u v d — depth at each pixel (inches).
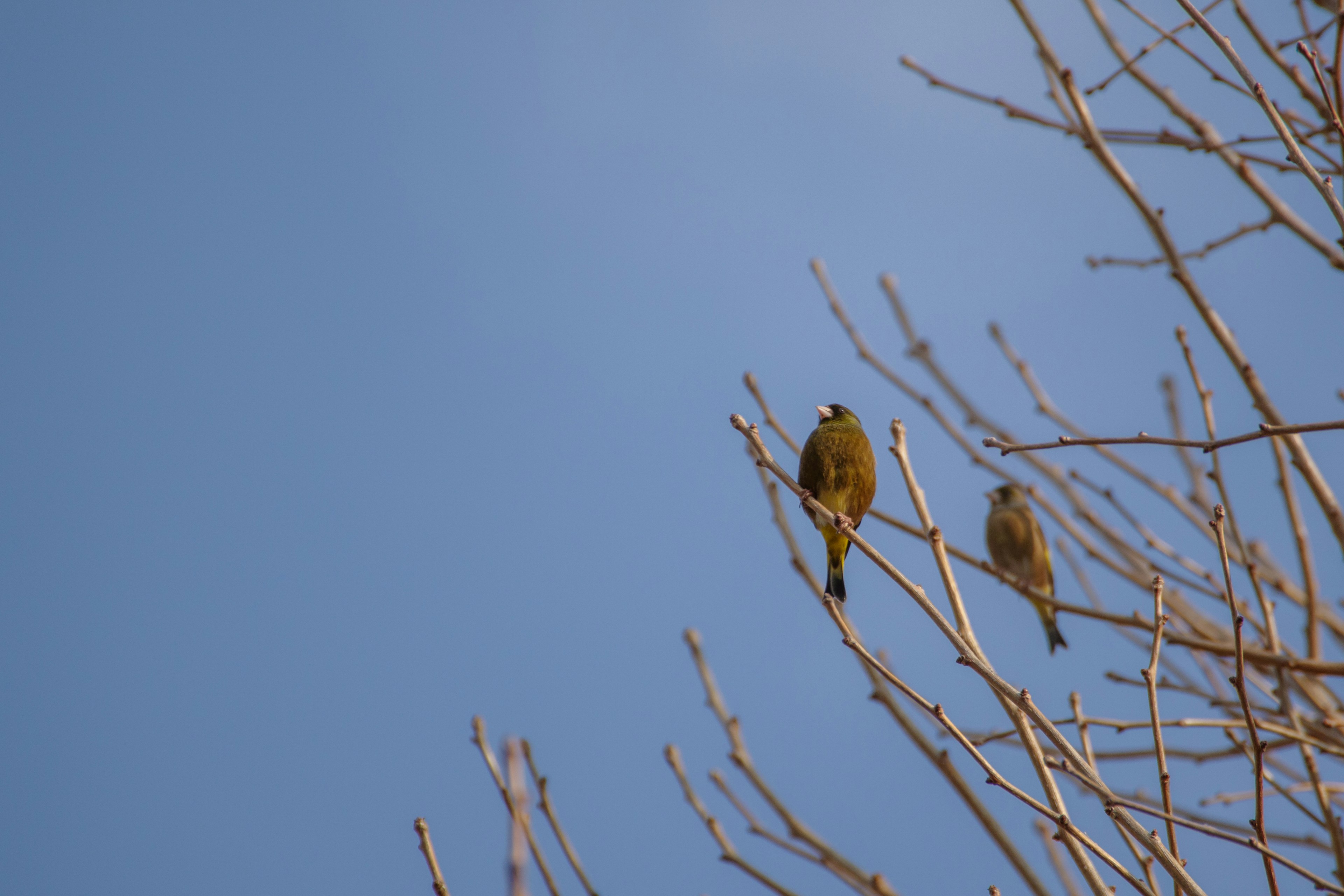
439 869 299.0
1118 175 382.3
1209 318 371.2
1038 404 465.1
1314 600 381.1
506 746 264.7
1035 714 279.3
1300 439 362.6
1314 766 312.7
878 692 368.5
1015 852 331.9
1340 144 331.9
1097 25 407.8
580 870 323.6
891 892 340.8
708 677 389.4
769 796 363.9
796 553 395.5
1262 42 382.9
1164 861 256.2
